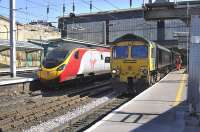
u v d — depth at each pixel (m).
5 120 14.01
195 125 10.86
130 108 14.12
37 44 55.72
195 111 11.16
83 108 17.27
